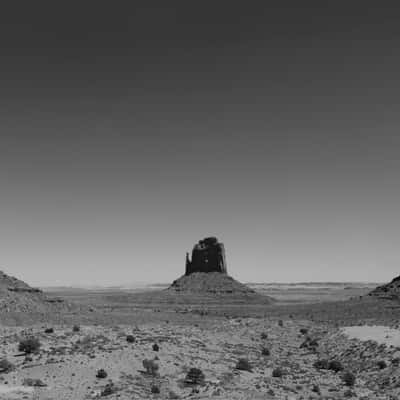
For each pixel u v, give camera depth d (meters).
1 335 79.00
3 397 44.19
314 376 68.44
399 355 70.38
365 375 68.44
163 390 52.28
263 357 81.75
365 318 122.31
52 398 45.56
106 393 48.31
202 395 51.41
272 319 141.75
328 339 98.88
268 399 51.66
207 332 103.69
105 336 78.94
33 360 59.31
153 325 113.75
